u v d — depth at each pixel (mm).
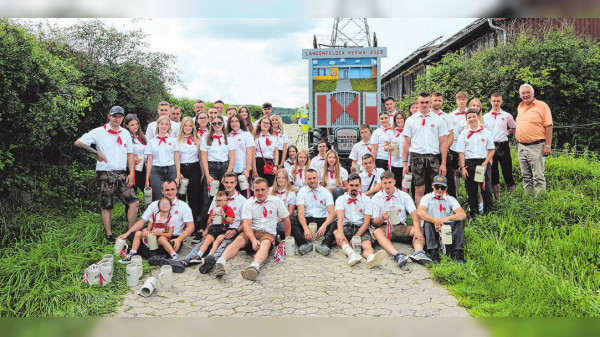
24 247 5301
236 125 6496
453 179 6266
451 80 11812
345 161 10445
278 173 6047
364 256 5344
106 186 5824
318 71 10656
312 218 6129
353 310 3920
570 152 9805
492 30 13711
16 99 5824
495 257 4871
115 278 4691
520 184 7445
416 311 3893
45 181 6863
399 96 21203
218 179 6320
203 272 4875
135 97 10211
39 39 8625
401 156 6801
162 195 6121
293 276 4789
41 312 3928
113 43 10156
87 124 9172
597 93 10914
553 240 5266
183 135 6297
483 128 6234
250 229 5289
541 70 10828
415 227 5504
